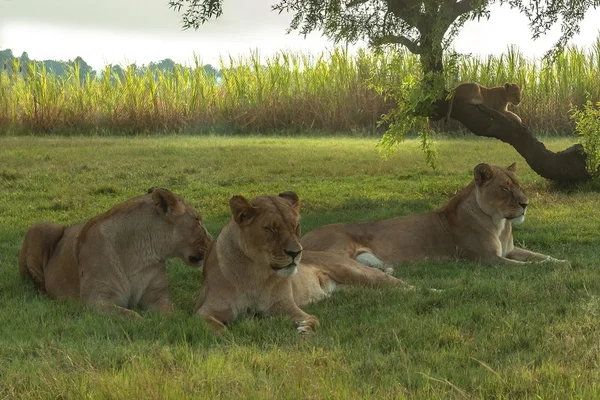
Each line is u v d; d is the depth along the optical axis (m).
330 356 5.07
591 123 14.77
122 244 6.85
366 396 4.23
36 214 12.37
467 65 32.16
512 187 9.12
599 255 9.29
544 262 8.83
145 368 4.74
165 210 6.90
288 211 6.21
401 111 15.64
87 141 25.72
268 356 5.06
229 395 4.29
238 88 32.03
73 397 4.31
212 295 6.38
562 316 6.16
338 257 7.80
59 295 7.21
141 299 6.98
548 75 30.00
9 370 4.78
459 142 26.22
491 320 6.04
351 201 13.66
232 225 6.41
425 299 6.84
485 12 13.37
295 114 31.50
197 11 14.20
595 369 4.73
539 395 4.29
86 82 32.00
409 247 9.31
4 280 7.82
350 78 31.50
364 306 6.79
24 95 31.05
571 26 14.84
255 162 19.41
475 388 4.44
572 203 13.30
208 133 31.30
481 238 9.23
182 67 32.38
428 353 5.17
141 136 29.58
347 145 24.91
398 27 14.36
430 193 14.91
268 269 6.33
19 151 20.98
